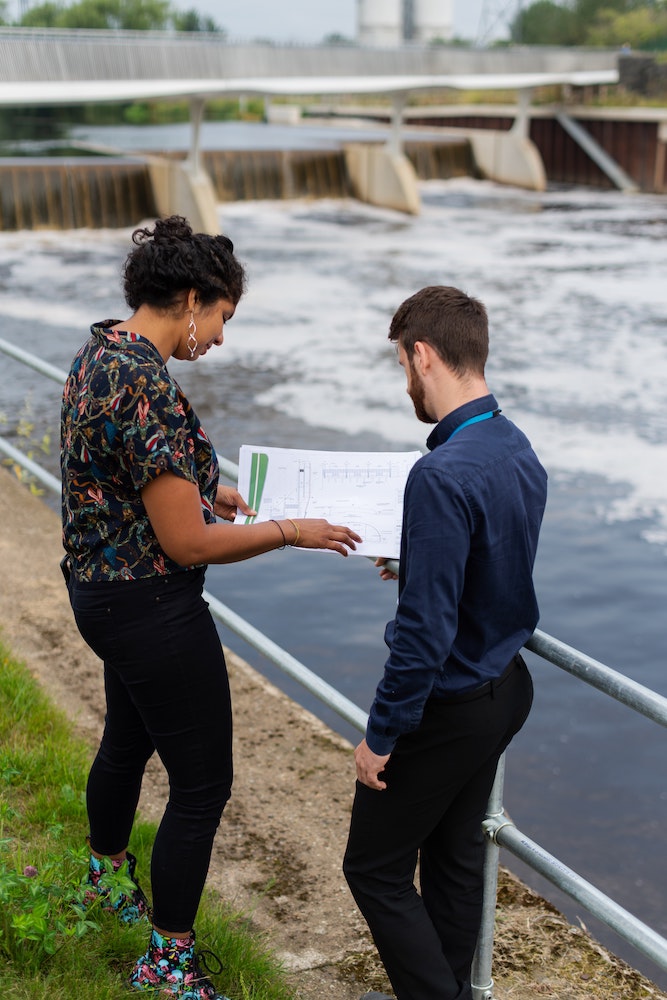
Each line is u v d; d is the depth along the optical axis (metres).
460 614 1.99
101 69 31.39
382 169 40.56
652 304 24.78
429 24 86.44
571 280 27.78
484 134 50.12
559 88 53.97
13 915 2.35
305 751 3.89
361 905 2.21
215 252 2.00
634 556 11.99
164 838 2.27
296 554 12.12
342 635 10.15
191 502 1.97
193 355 2.10
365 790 2.14
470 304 2.01
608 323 22.83
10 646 4.44
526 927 2.91
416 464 1.91
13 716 3.69
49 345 20.30
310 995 2.63
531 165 48.72
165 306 1.99
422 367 2.02
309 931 2.89
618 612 10.78
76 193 32.78
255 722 4.09
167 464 1.92
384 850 2.16
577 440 15.42
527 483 1.97
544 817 7.24
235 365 19.05
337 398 17.08
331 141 54.09
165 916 2.32
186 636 2.10
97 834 2.58
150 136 62.84
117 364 1.92
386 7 82.31
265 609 10.66
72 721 3.86
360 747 2.00
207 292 2.00
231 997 2.47
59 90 30.69
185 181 33.69
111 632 2.09
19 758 3.37
